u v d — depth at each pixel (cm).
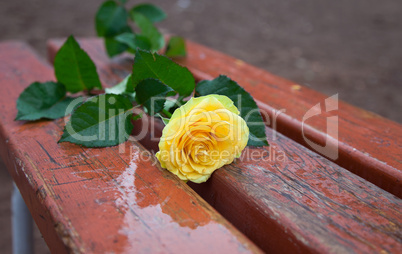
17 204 70
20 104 54
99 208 39
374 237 37
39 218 43
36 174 43
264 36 233
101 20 74
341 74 189
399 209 40
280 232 38
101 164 45
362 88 177
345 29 247
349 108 60
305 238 37
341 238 37
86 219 38
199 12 267
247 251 36
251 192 42
